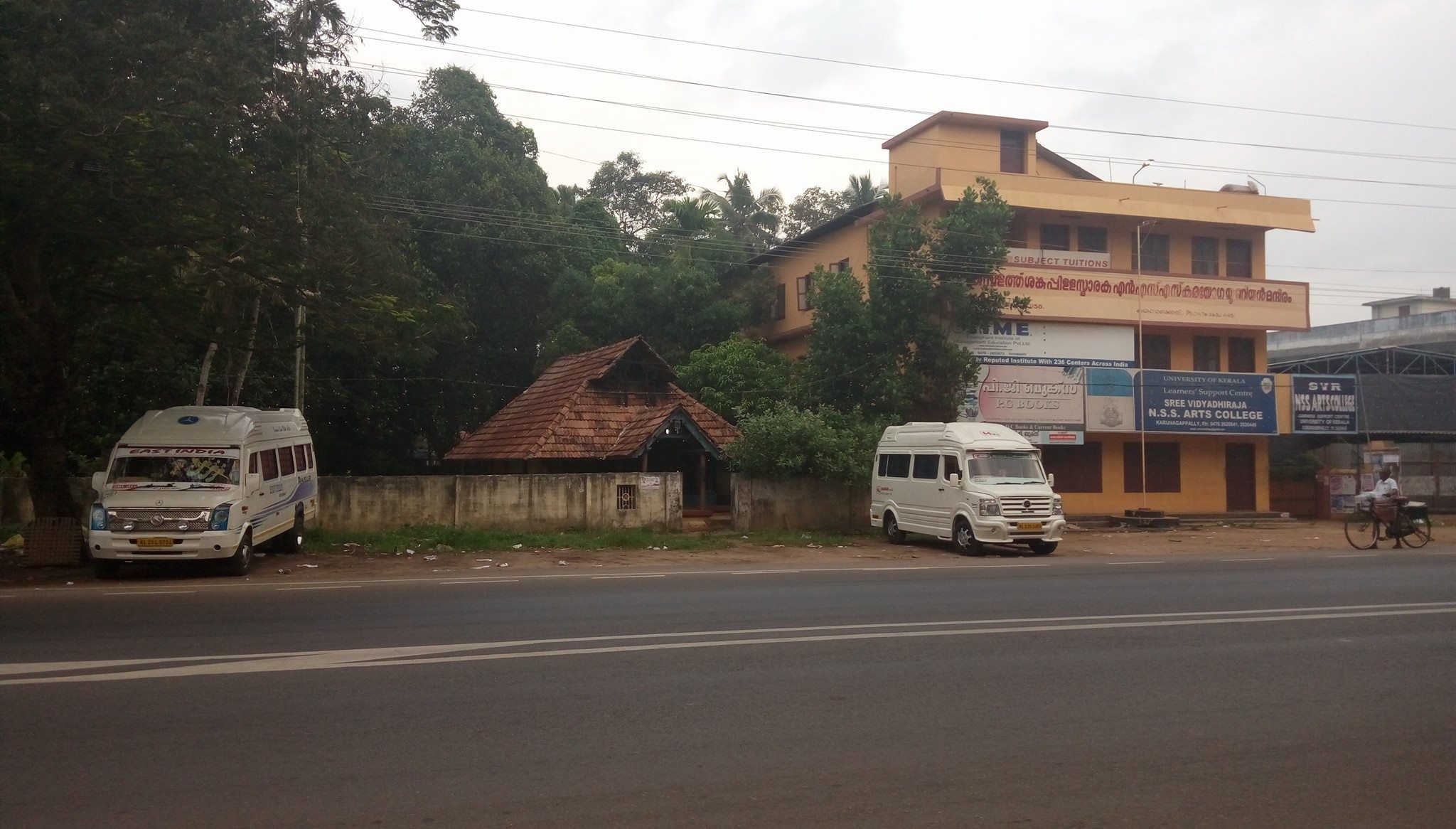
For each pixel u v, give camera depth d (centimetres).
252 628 997
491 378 3419
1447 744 618
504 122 3588
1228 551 2202
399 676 773
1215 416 3119
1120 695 733
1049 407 2962
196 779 533
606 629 998
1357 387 3300
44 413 1730
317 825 470
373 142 1902
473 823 473
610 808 493
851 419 2598
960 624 1036
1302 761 583
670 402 2655
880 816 486
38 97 1227
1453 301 5150
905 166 3144
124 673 778
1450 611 1148
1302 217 3297
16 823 469
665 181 4809
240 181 1448
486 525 2230
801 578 1516
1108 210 3059
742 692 731
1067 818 488
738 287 3572
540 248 3312
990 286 2789
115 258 1596
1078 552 2172
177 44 1337
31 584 1452
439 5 1662
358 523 2156
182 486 1550
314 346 2106
